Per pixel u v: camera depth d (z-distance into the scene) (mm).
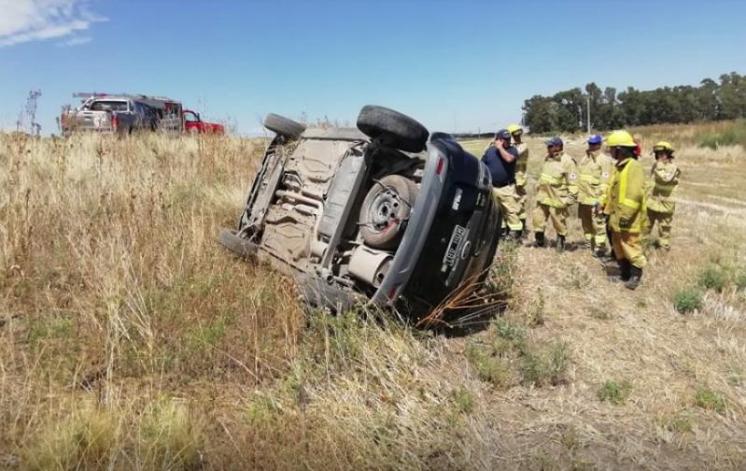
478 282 5836
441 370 4551
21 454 3027
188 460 3164
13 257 5406
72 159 9609
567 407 4262
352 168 5352
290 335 4641
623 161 7129
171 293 5016
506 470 3477
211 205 8164
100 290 4918
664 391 4578
